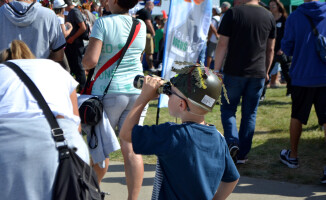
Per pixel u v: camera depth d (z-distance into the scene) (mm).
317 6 4055
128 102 3305
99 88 3297
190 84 1957
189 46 5527
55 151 1929
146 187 3990
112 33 3193
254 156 4867
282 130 6004
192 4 5371
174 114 2076
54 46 3576
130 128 2082
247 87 4332
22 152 1875
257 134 5844
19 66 2102
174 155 1952
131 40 3258
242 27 4156
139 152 2016
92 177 2072
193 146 1961
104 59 3254
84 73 7883
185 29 5414
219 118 6852
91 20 8633
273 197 3750
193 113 2000
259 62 4270
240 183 4074
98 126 3244
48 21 3445
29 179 1871
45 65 2162
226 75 4324
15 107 1975
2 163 1862
